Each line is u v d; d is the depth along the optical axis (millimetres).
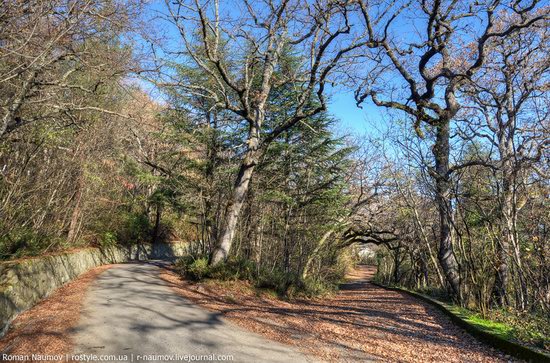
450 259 13742
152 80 11234
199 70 16812
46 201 12242
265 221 16078
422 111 14438
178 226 29094
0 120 9062
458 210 11625
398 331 9148
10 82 8828
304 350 6773
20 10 7496
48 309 8023
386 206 21984
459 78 14719
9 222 10016
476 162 11070
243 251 16219
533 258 9711
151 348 5969
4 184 10273
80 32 8836
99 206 16875
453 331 9398
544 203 10016
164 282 12352
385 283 30156
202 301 10102
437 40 14883
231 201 13648
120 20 9102
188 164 17812
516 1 13289
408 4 12836
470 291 12094
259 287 12797
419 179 13727
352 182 21516
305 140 17766
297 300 13195
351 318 10492
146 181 17438
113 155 16422
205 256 14281
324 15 12156
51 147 11945
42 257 9938
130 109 16125
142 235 23875
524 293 10117
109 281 11883
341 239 24891
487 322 9312
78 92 11734
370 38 13477
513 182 9898
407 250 24656
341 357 6586
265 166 16875
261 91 14383
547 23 12945
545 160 10234
